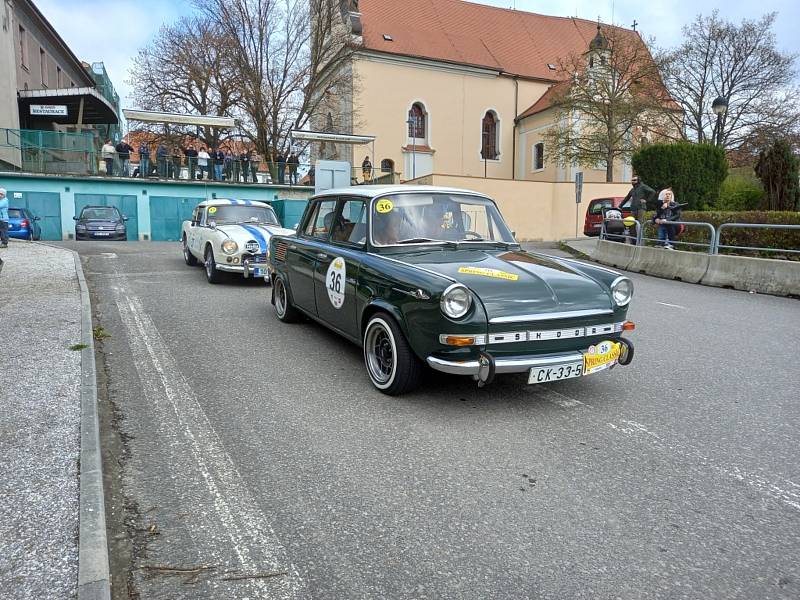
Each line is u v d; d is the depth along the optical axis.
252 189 28.44
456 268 4.59
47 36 33.19
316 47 32.38
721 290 11.36
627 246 15.03
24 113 28.36
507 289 4.27
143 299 8.92
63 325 6.70
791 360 6.08
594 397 4.84
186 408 4.51
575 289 4.45
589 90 30.41
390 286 4.60
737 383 5.28
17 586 2.33
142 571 2.55
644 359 6.09
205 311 8.15
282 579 2.51
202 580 2.50
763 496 3.25
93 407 4.23
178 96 33.00
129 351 6.07
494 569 2.59
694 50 32.31
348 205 5.86
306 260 6.30
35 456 3.46
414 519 2.98
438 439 3.96
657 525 2.95
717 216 14.27
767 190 17.16
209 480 3.38
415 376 4.62
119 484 3.32
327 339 6.66
